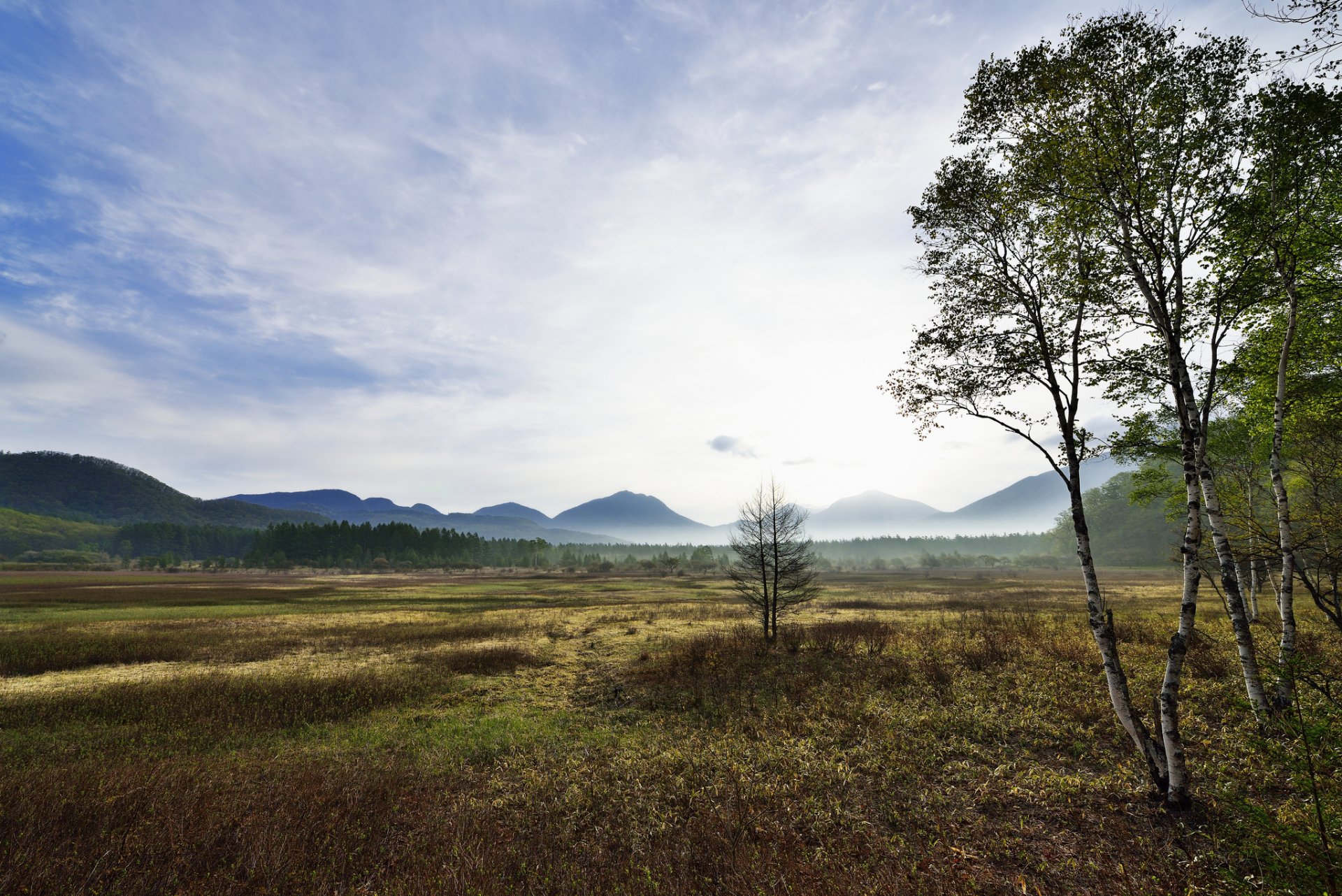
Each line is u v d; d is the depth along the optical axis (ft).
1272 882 17.06
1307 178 30.96
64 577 386.73
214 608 179.01
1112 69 29.60
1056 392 32.89
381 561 584.81
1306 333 42.27
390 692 62.08
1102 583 244.42
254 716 53.21
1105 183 30.07
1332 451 45.21
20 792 31.91
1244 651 30.25
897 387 39.42
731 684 60.90
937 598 176.65
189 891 23.53
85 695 60.54
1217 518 31.55
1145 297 29.63
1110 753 34.42
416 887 23.73
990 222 35.99
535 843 28.55
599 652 88.63
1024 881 23.29
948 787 32.32
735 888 23.63
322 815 30.86
